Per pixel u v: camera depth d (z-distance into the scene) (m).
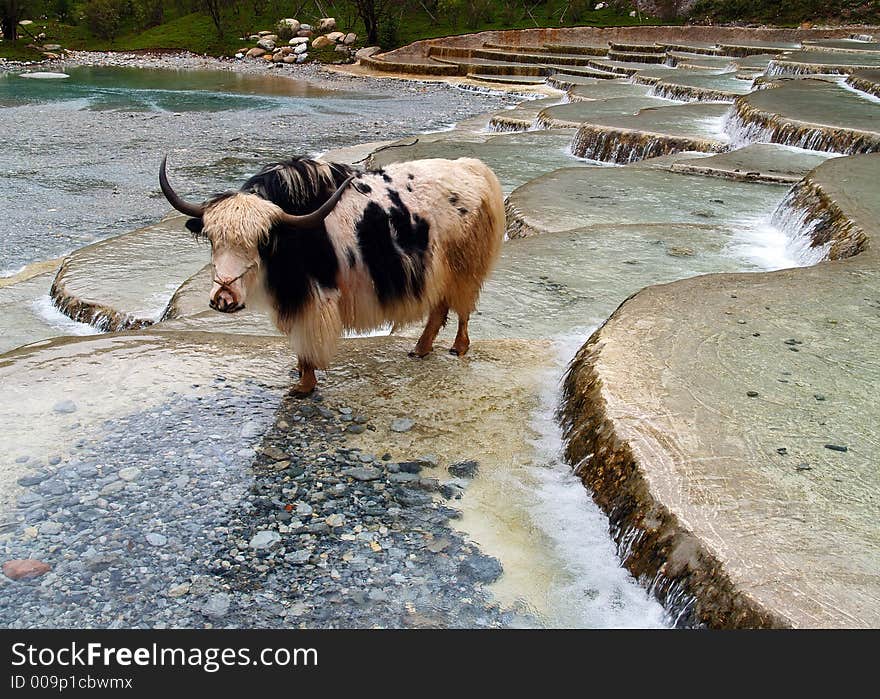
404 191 5.37
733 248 9.49
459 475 4.68
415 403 5.41
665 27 41.38
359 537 4.13
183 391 5.40
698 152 15.64
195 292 8.52
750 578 3.33
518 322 7.13
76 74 38.16
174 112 26.20
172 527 4.12
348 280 5.12
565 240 9.55
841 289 6.45
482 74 37.50
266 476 4.57
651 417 4.48
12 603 3.62
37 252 11.99
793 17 40.97
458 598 3.76
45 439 4.74
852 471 4.02
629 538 3.96
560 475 4.68
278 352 6.07
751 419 4.48
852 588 3.25
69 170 17.22
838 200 8.98
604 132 16.95
